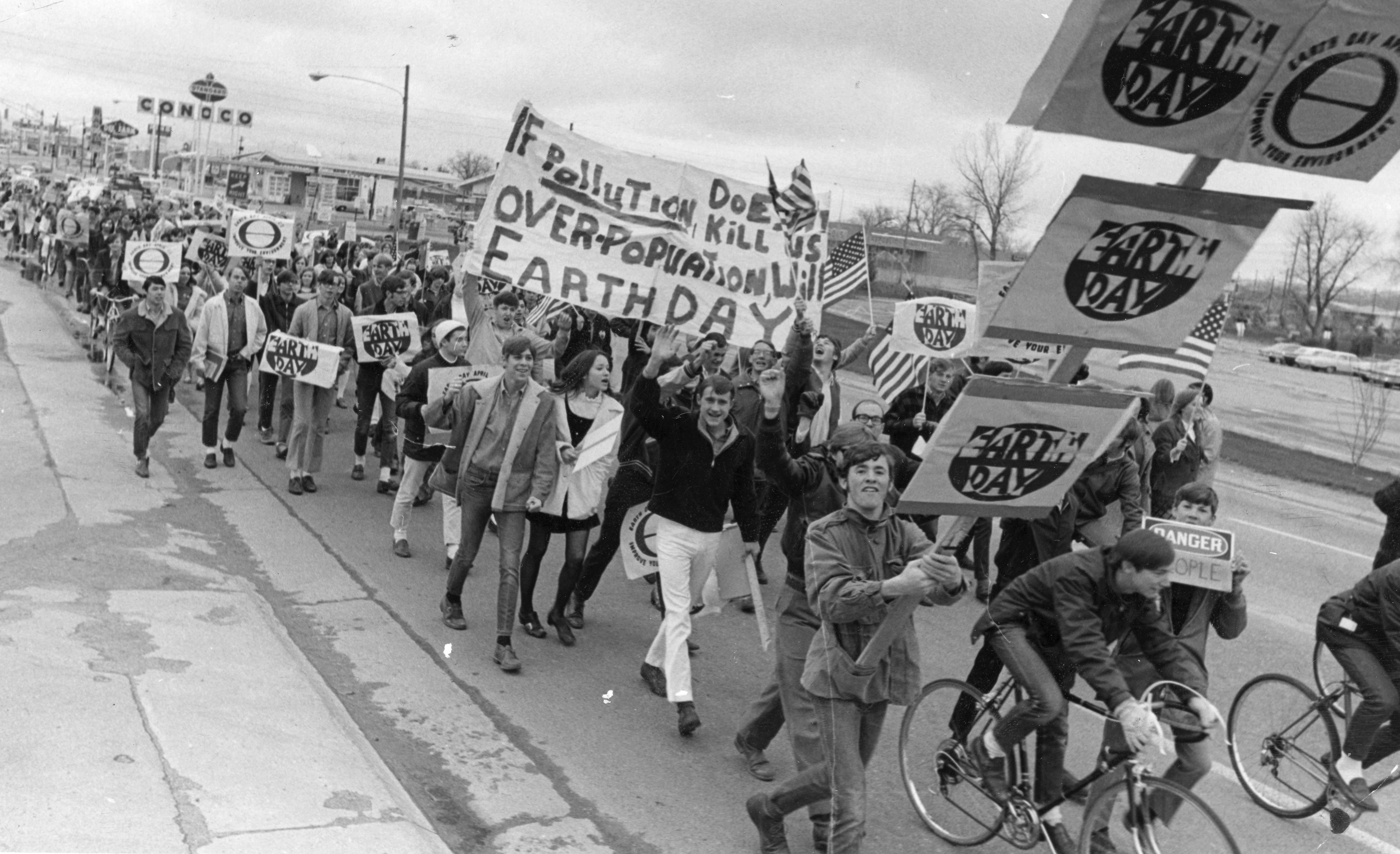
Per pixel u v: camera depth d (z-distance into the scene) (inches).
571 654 317.4
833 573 193.9
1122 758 204.5
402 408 379.2
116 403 577.9
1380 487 781.9
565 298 324.2
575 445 326.3
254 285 704.4
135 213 1312.7
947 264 1702.8
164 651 261.1
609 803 233.3
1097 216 135.6
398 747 248.5
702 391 362.3
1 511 370.9
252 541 384.8
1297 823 250.5
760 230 346.3
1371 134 142.3
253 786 204.2
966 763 224.2
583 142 325.1
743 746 250.7
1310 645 380.2
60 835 177.5
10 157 5433.1
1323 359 1898.4
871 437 228.4
